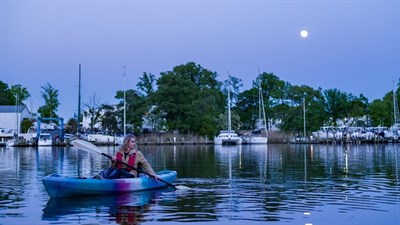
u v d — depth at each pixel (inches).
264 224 366.3
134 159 560.1
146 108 3164.4
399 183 618.5
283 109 3558.1
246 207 438.0
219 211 419.2
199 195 514.9
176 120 3312.0
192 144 3105.3
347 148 2190.0
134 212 418.6
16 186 613.6
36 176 759.1
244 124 4168.3
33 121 3585.1
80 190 504.4
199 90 3572.8
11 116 3518.7
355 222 373.1
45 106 3971.5
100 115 3216.0
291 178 693.3
